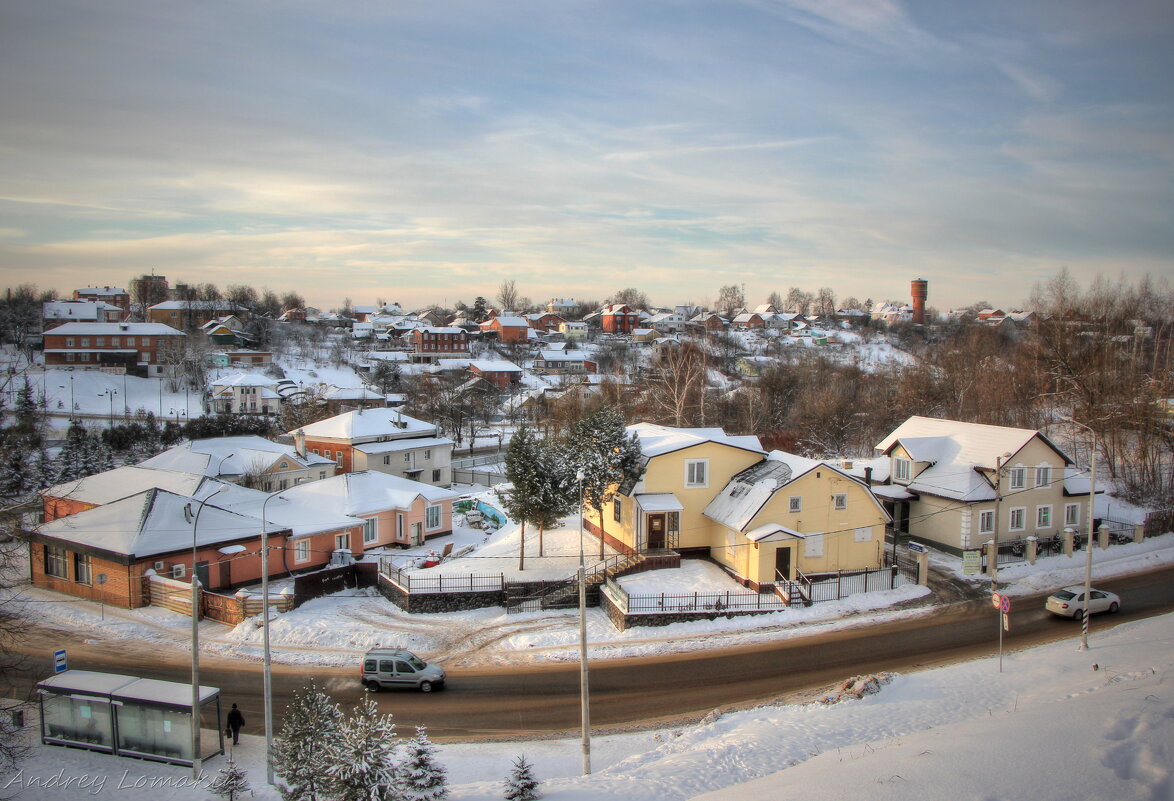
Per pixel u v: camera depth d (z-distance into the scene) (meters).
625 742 23.27
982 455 43.62
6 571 40.50
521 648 31.45
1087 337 75.94
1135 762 15.30
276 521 42.41
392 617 35.19
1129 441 62.12
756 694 26.61
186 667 29.33
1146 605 34.84
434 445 69.81
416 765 17.34
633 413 81.25
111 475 47.31
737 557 37.12
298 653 30.89
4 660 29.28
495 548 43.94
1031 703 21.97
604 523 43.88
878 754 17.92
